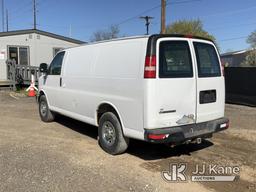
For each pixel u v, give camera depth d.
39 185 4.46
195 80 5.42
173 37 5.26
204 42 5.74
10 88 18.00
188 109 5.35
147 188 4.45
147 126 4.98
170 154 5.98
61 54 7.78
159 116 5.02
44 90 8.59
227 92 13.12
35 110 10.97
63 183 4.54
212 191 4.41
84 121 6.78
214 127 5.77
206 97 5.63
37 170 5.04
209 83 5.67
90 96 6.38
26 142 6.75
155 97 4.96
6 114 10.16
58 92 7.80
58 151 6.10
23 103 12.79
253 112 10.83
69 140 6.95
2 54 20.95
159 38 5.07
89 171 5.04
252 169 5.27
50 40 22.92
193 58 5.45
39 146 6.44
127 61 5.39
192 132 5.40
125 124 5.46
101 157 5.75
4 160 5.50
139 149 6.24
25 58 21.97
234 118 9.66
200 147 6.46
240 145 6.65
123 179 4.74
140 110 5.09
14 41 21.42
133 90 5.21
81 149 6.25
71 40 23.89
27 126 8.37
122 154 5.92
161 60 5.03
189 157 5.83
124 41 5.52
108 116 5.83
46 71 8.45
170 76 5.10
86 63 6.59
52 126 8.36
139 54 5.15
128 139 5.73
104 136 6.03
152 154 5.96
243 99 12.46
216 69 5.90
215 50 5.96
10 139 6.99
